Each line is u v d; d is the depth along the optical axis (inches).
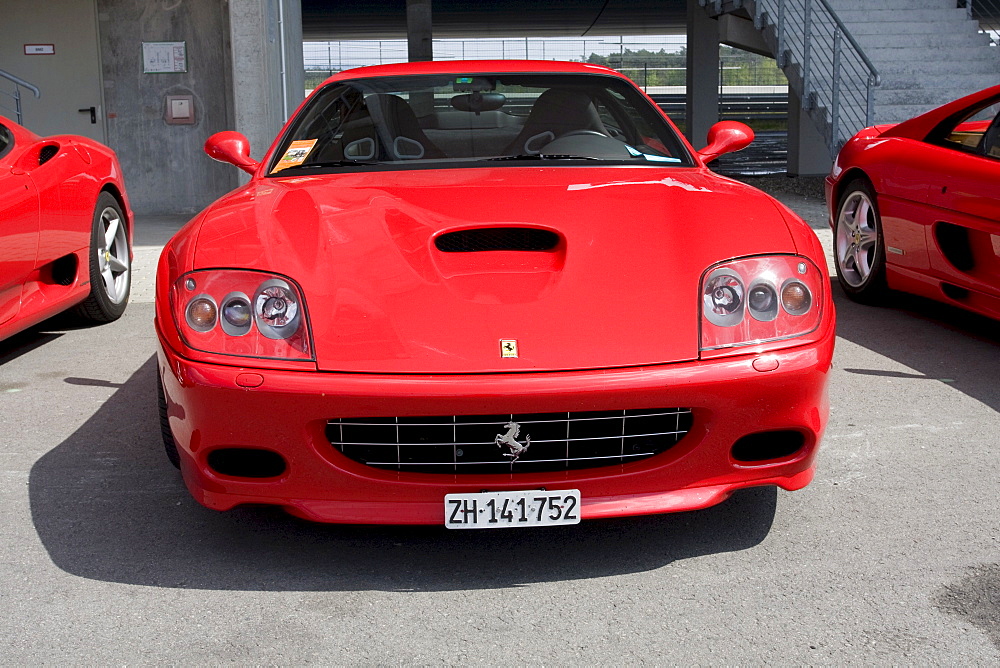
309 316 80.0
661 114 127.1
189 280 83.2
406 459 81.4
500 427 80.3
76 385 144.6
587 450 82.1
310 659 70.5
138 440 119.5
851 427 119.5
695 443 80.6
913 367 145.9
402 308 80.4
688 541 89.0
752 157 673.0
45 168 159.5
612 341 78.3
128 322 188.4
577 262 85.0
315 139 120.4
